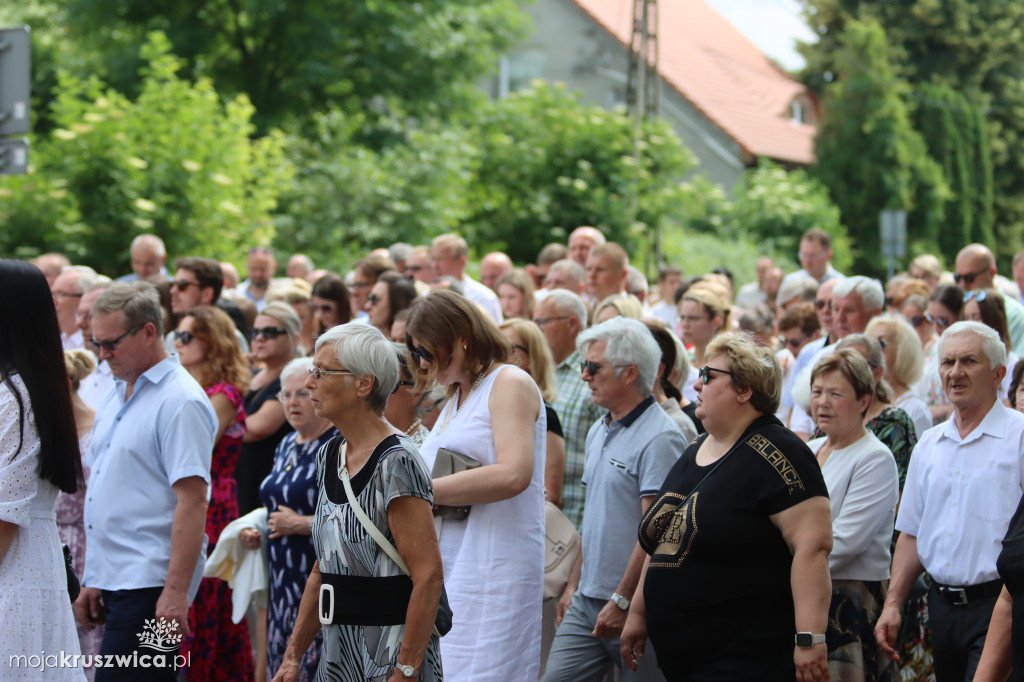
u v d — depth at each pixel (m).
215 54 33.72
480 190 27.84
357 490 4.48
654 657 6.07
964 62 55.34
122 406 6.25
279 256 24.39
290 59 33.75
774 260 36.88
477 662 5.38
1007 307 10.19
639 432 6.26
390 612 4.45
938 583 6.02
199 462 6.11
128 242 19.27
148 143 19.91
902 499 6.41
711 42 54.47
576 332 8.38
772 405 5.20
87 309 9.00
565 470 7.77
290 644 4.84
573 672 6.27
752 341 5.27
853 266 46.69
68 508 7.38
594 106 28.81
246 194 22.50
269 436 8.55
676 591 5.08
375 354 4.52
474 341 5.66
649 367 6.31
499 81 45.78
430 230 25.55
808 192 41.94
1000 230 53.78
